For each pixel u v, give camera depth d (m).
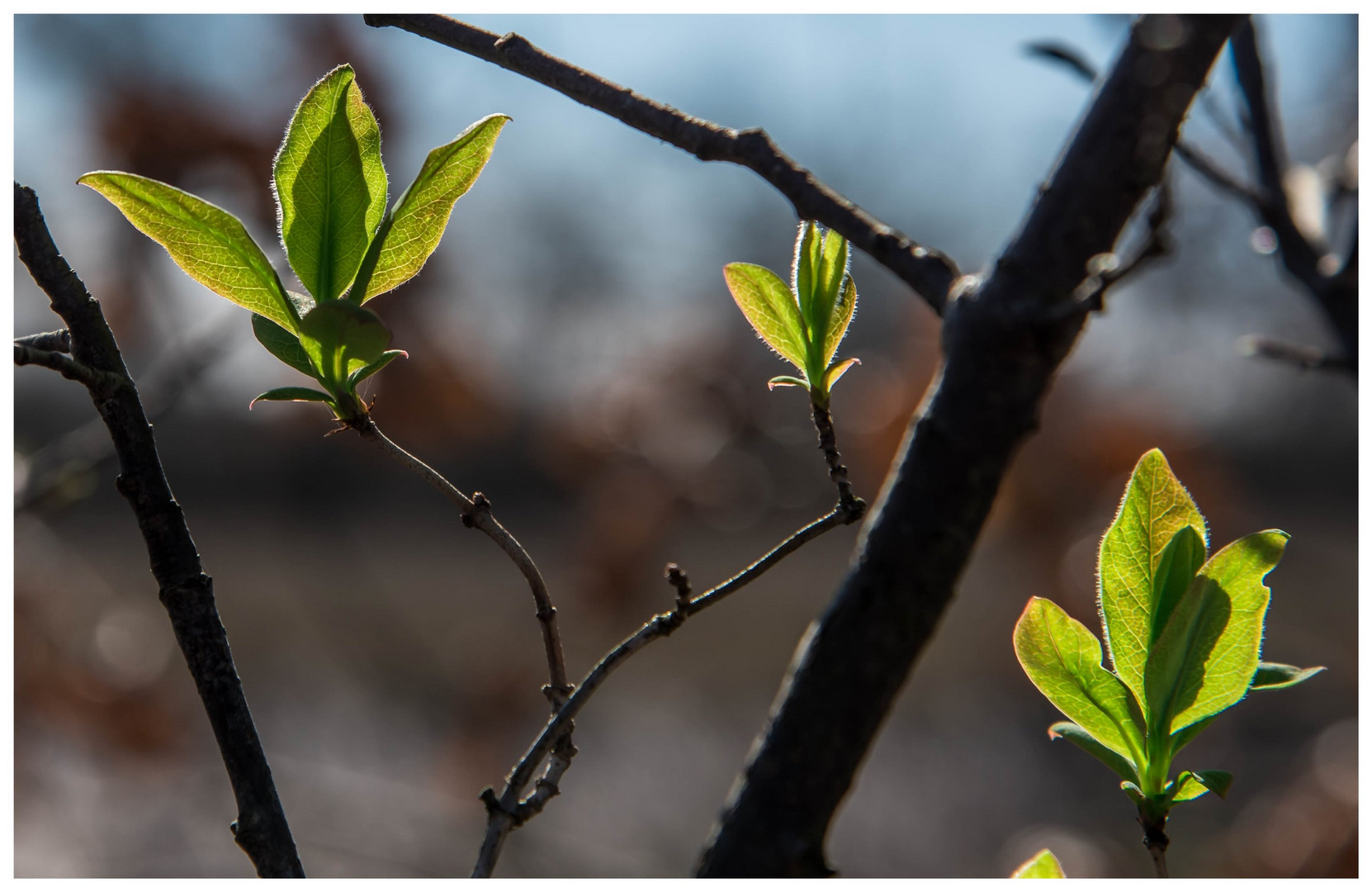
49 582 1.04
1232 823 1.44
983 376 0.43
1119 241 0.44
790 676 0.43
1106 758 0.44
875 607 0.43
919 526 0.43
